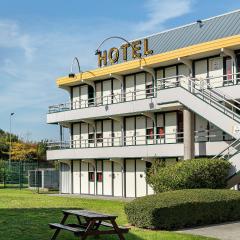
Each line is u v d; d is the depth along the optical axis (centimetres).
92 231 1430
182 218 1902
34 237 1616
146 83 4006
